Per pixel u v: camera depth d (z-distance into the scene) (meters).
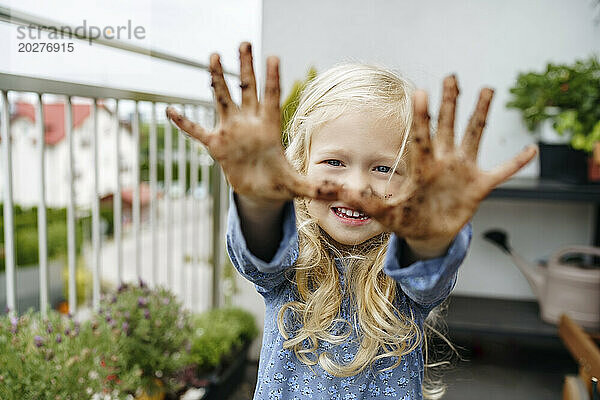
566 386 1.75
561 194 2.26
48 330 1.38
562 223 2.76
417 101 0.59
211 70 0.61
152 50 1.80
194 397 2.06
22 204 5.60
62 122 5.82
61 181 5.86
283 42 2.69
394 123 0.87
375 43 2.67
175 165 4.66
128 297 1.71
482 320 2.43
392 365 0.93
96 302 1.71
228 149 0.61
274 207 0.67
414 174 0.60
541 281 2.48
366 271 0.92
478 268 2.84
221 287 2.64
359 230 0.87
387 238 0.93
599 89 2.37
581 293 2.32
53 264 5.58
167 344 1.73
